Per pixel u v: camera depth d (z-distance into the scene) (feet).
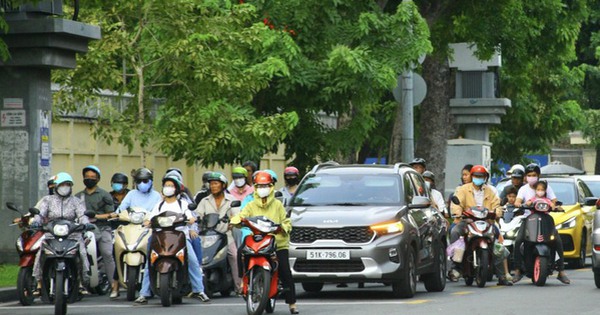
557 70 299.79
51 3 154.30
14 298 124.36
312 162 190.90
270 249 103.86
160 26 161.68
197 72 162.50
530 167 146.00
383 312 105.60
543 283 139.54
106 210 131.44
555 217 176.96
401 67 179.63
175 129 164.55
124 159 215.51
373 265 119.55
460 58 239.09
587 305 112.06
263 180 105.50
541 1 231.50
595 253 132.77
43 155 155.53
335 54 174.09
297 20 177.78
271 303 108.06
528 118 294.66
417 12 182.50
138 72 162.61
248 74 167.94
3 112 154.92
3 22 131.75
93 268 126.93
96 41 161.27
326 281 120.26
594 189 198.18
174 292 118.11
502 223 160.35
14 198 154.61
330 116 198.90
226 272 128.16
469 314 102.99
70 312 110.83
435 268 132.26
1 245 154.71
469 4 225.97
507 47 233.14
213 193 128.47
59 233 107.04
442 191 231.50
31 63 151.74
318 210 123.65
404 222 123.03
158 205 118.73
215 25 165.07
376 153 341.41
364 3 184.75
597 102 379.76
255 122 168.14
